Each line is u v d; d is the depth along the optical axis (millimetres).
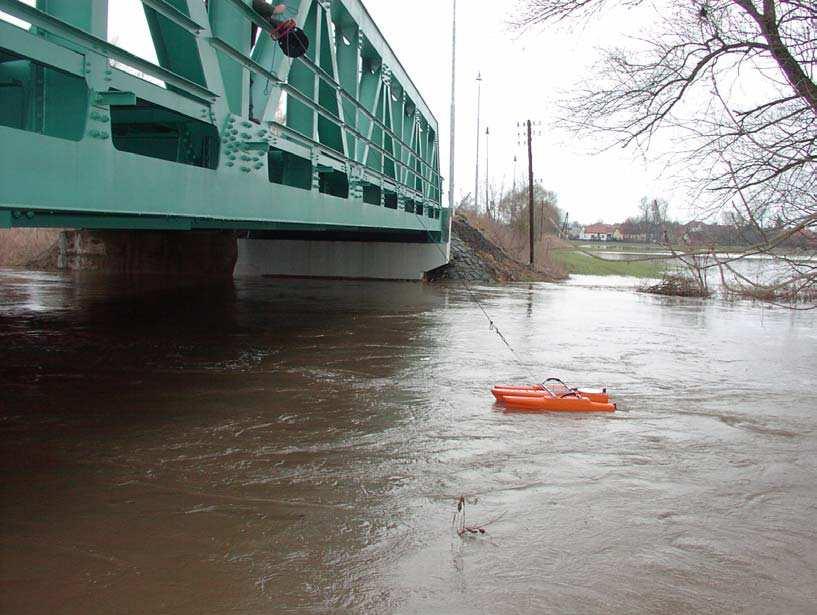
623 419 8773
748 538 5336
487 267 38094
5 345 12281
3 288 22797
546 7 9719
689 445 7723
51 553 4641
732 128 7797
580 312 22422
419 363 11953
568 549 5020
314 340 14086
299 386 9859
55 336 13453
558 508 5777
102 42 5289
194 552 4746
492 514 5602
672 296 31109
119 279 28141
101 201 5594
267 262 33094
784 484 6551
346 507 5629
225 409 8469
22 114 6910
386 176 17609
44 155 4891
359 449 7125
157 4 6191
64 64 5066
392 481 6254
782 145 7523
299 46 9008
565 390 9977
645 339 16438
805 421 8898
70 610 3977
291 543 4945
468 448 7301
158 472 6242
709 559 4957
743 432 8336
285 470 6418
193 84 6957
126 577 4371
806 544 5262
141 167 6172
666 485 6430
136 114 9359
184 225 9484
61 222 7117
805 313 24078
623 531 5367
